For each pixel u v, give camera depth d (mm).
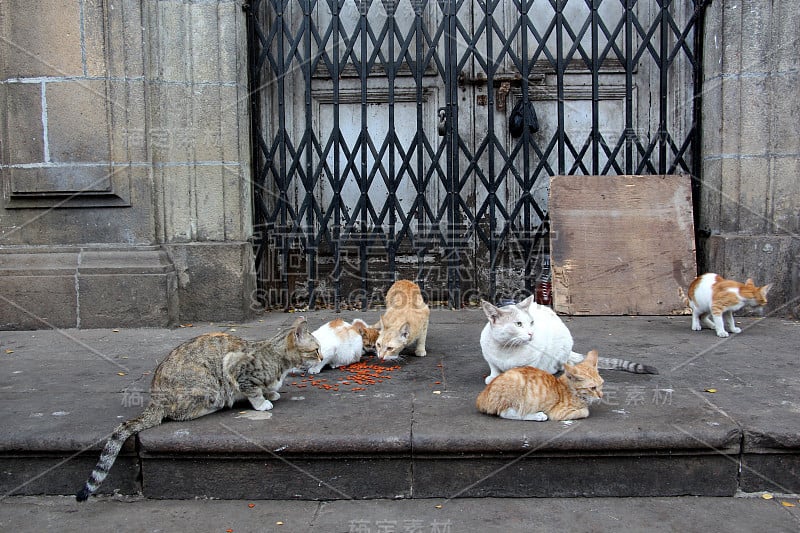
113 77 6070
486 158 7352
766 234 6379
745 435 3508
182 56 6289
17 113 6086
